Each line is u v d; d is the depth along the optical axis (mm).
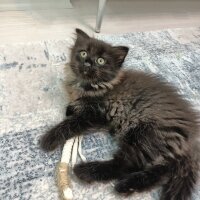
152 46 430
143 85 288
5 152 270
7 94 323
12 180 252
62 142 283
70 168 268
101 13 455
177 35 466
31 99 323
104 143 294
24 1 508
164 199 248
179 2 599
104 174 260
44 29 456
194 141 266
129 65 384
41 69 362
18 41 420
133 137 269
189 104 292
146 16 534
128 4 562
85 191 254
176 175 254
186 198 244
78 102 299
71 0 540
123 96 285
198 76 389
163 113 267
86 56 288
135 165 266
